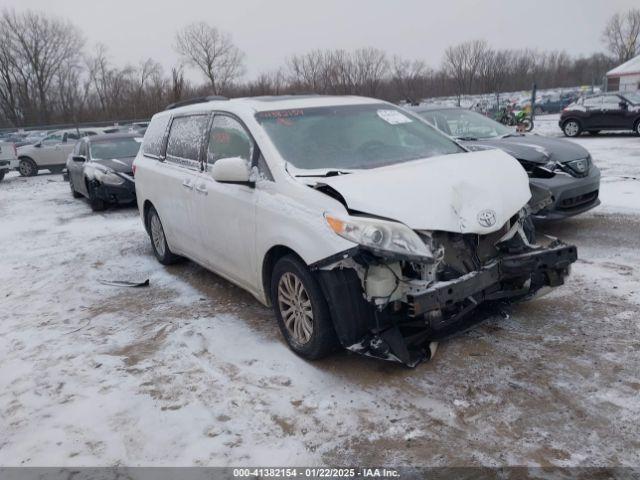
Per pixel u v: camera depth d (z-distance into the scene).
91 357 4.24
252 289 4.48
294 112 4.53
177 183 5.36
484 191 3.57
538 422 3.02
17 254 7.87
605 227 6.79
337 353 3.95
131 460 3.00
